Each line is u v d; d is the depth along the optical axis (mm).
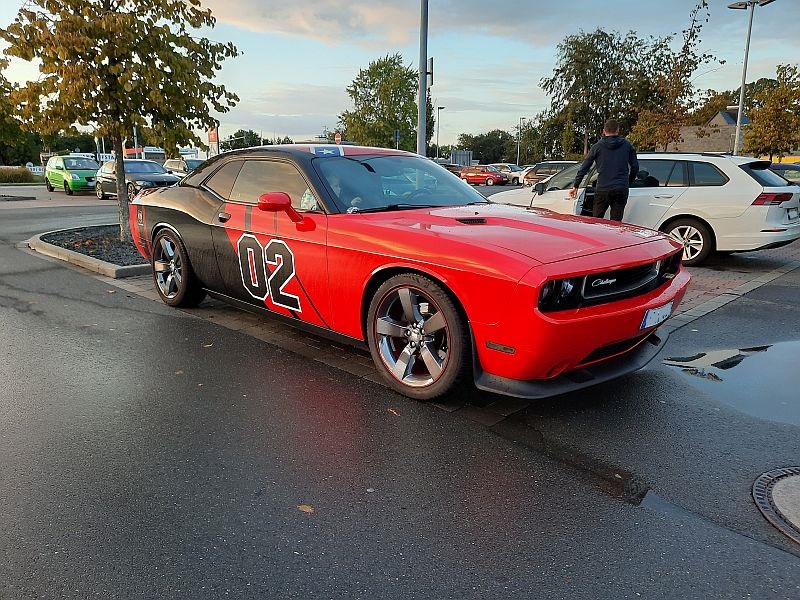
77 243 9094
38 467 2852
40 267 7789
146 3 8336
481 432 3225
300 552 2254
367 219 3787
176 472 2816
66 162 23969
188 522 2436
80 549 2262
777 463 2908
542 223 3682
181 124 8844
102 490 2660
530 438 3160
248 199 4621
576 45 43562
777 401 3639
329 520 2453
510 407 3535
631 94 36375
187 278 5371
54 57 8070
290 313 4316
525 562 2197
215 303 5988
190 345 4680
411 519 2459
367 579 2109
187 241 5199
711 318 5520
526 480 2754
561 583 2086
